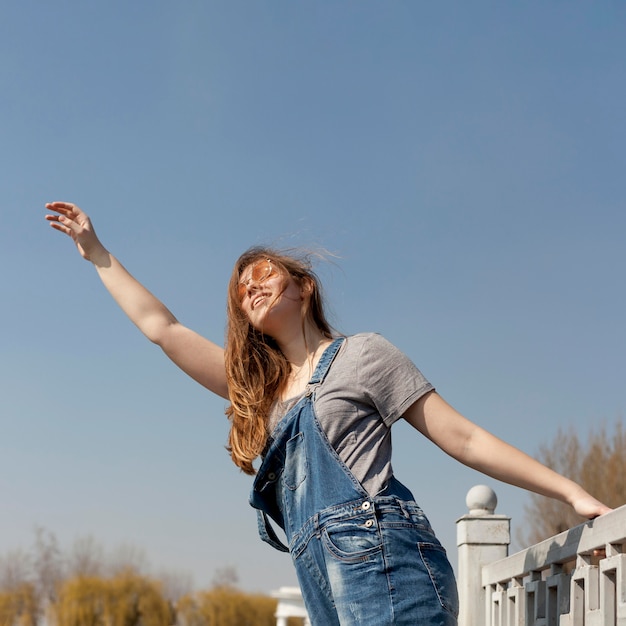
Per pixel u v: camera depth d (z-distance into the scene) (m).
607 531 2.30
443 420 2.16
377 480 2.06
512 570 3.24
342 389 2.13
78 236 2.56
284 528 2.24
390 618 1.91
